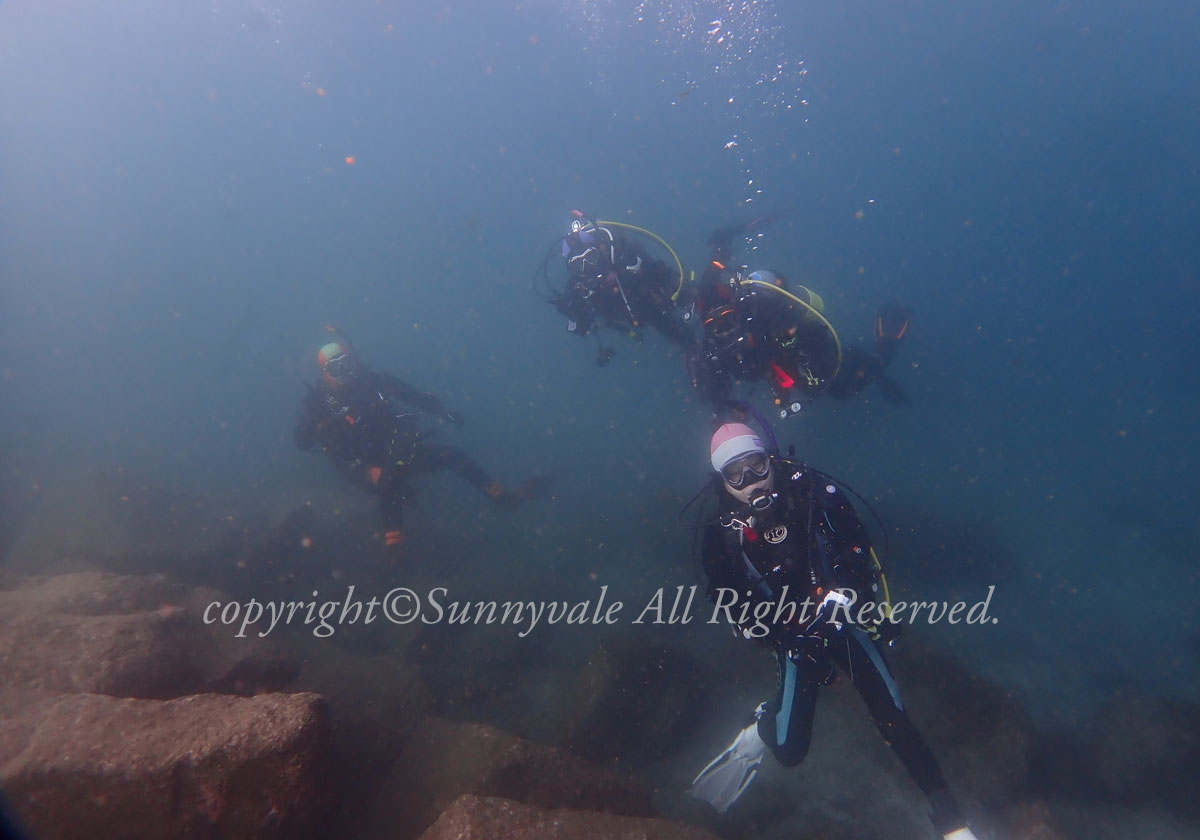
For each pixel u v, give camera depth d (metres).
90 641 3.50
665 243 7.54
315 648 5.41
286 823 2.52
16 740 2.64
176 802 2.44
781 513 3.70
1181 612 6.44
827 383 6.69
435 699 5.13
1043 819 4.01
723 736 5.21
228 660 4.04
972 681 4.88
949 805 3.31
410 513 9.52
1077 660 5.95
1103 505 8.56
